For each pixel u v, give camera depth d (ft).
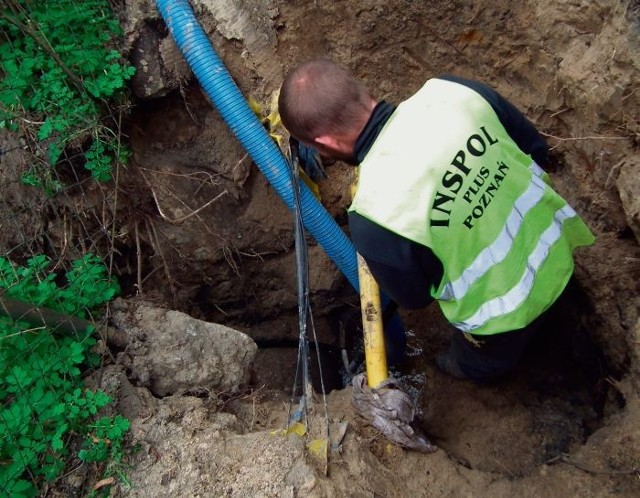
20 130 7.13
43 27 7.27
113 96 7.56
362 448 6.06
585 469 6.21
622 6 5.82
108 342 6.47
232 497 5.38
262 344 9.75
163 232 8.56
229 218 8.75
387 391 6.56
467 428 7.85
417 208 4.43
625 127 6.08
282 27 7.82
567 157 7.04
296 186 7.14
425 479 6.22
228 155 8.37
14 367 5.72
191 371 6.51
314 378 9.46
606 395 7.44
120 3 7.72
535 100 7.16
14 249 6.64
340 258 7.72
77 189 7.51
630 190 5.99
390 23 7.54
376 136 4.72
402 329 8.26
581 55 6.39
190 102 8.13
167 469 5.57
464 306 5.08
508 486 6.26
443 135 4.51
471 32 7.29
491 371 6.96
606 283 6.84
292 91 4.73
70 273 6.70
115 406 5.94
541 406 7.84
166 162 8.37
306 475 5.46
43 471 5.46
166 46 7.71
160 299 8.10
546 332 8.39
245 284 9.35
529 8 6.77
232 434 5.97
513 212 4.89
